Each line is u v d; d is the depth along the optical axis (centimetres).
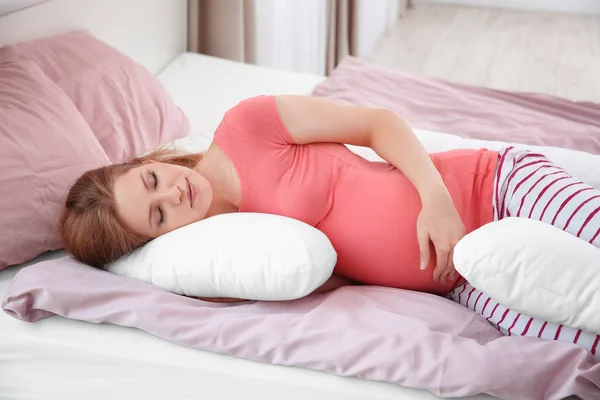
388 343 108
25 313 121
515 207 124
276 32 291
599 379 98
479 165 133
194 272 121
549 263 103
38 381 122
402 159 130
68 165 144
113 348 117
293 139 134
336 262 128
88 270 129
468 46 370
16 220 135
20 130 140
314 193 130
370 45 364
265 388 111
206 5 262
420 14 421
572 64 343
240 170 133
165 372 115
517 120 193
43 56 169
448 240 121
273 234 119
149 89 185
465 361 103
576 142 180
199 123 200
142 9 227
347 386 108
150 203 128
